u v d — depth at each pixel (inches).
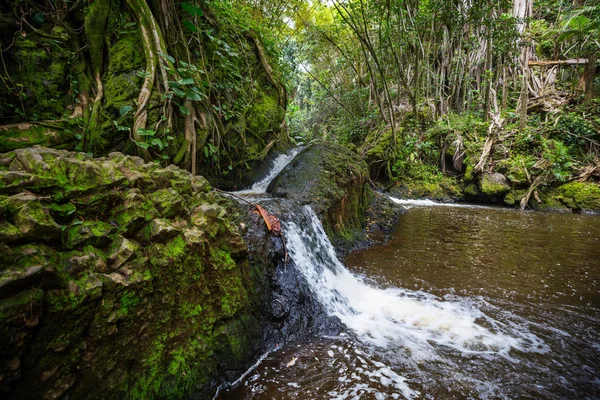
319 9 588.1
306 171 236.1
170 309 83.7
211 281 98.3
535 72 532.7
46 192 68.9
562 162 410.3
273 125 299.9
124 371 72.9
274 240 141.3
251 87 273.0
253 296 117.3
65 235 69.0
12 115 134.8
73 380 63.7
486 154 446.9
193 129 192.1
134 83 169.3
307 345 112.7
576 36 500.1
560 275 175.5
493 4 461.7
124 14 171.3
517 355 106.5
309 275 145.4
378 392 89.1
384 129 542.9
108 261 74.5
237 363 96.2
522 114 454.3
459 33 532.7
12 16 139.9
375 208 309.1
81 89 154.4
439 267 187.6
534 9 562.6
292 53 646.5
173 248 85.8
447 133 496.1
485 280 168.9
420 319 130.3
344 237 219.8
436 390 90.1
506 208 404.2
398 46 504.1
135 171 91.0
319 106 781.9
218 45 239.1
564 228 285.0
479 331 121.3
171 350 83.2
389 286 161.8
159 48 173.8
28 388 57.1
